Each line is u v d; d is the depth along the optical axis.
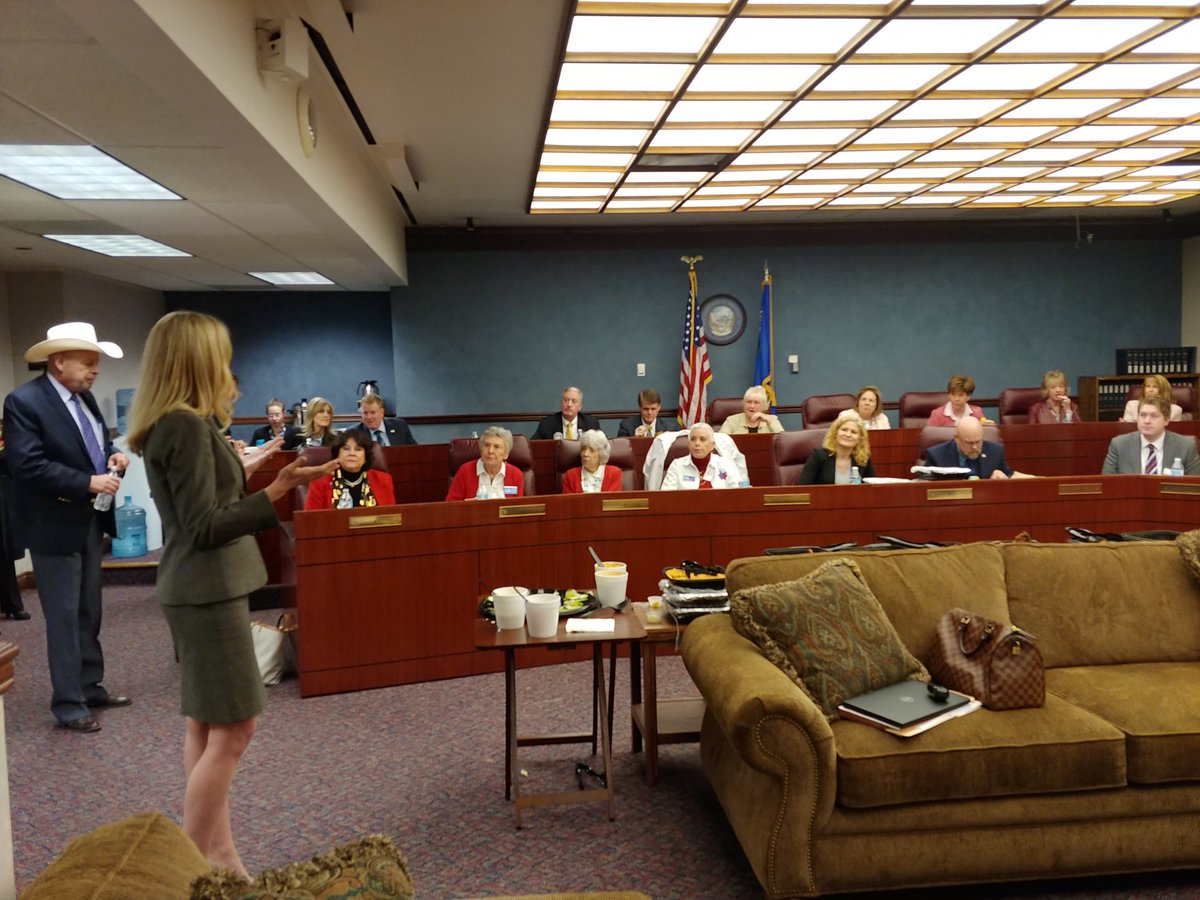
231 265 7.61
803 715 2.16
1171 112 5.89
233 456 2.27
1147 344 10.48
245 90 3.34
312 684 4.09
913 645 2.83
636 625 2.96
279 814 2.90
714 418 8.25
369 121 5.67
